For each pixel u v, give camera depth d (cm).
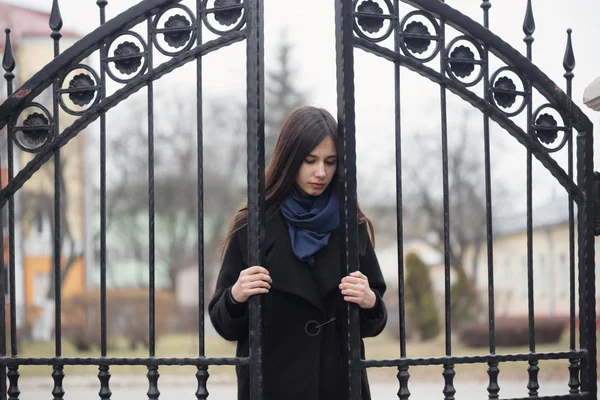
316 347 331
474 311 2812
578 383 350
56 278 322
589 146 355
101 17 328
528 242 339
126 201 3875
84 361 315
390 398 1200
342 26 320
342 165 315
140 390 1340
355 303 310
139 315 2555
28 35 2469
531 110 349
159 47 324
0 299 330
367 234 341
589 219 355
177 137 3872
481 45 342
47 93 2014
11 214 333
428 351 2255
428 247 3716
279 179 335
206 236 4050
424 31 333
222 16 321
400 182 322
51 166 2984
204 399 310
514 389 1269
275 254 332
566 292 2850
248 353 329
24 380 1530
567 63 353
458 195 3325
